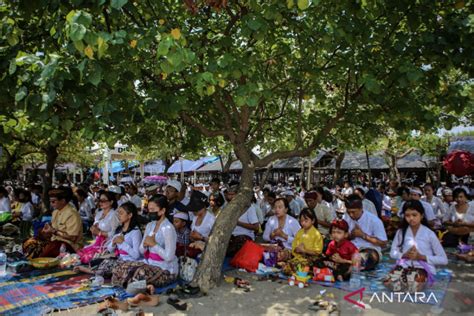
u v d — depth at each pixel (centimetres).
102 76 423
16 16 475
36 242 686
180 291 511
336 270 564
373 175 2919
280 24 581
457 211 806
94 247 660
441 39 516
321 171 3170
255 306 470
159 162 3162
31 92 422
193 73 537
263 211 1030
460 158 1541
